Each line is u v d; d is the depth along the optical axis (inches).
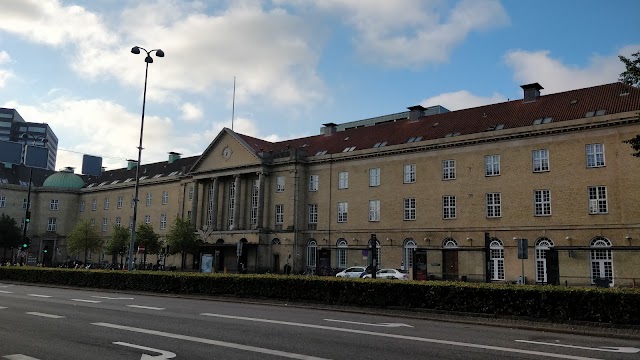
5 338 519.5
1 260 3189.0
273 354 445.4
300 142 2694.4
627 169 1561.3
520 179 1765.5
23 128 6530.5
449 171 1946.4
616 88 1754.4
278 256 2351.1
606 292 666.8
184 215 2874.0
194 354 443.5
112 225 3371.1
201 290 1120.8
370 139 2309.3
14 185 3513.8
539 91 1958.7
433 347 491.5
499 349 486.9
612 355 467.5
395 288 842.8
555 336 597.9
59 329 580.1
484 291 758.5
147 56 1649.9
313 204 2343.8
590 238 1603.1
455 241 1882.4
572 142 1678.2
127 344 486.9
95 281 1373.0
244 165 2500.0
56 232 3550.7
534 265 1692.9
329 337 540.1
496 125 1891.0
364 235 2138.3
